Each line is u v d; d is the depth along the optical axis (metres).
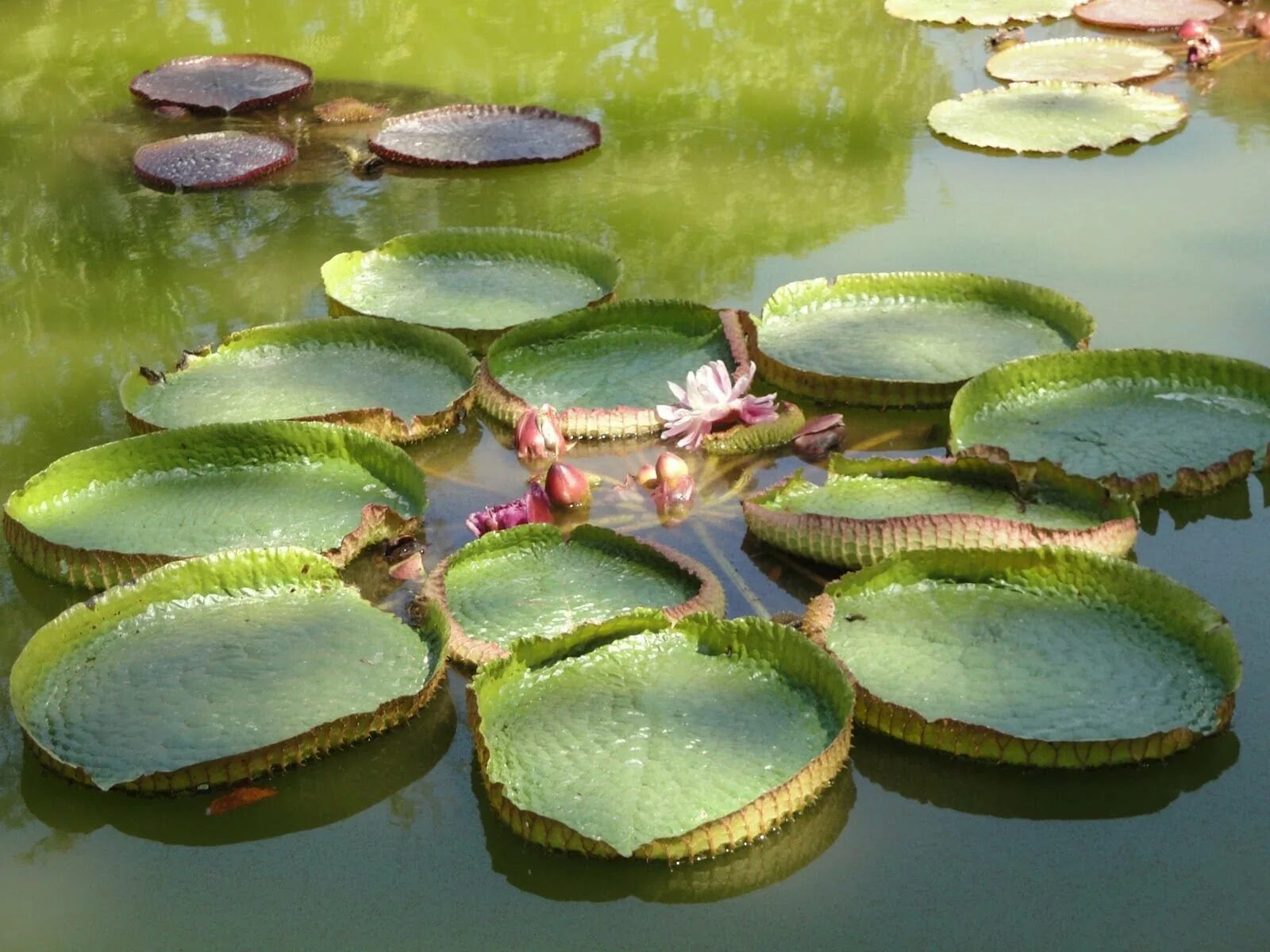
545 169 6.83
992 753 3.02
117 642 3.46
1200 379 4.39
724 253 5.76
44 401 4.81
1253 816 2.91
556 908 2.75
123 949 2.71
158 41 8.83
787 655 3.22
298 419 4.36
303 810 3.04
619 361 4.87
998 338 4.83
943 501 3.89
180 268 5.82
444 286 5.39
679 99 7.71
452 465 4.41
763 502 3.92
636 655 3.31
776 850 2.86
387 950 2.67
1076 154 6.81
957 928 2.67
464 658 3.36
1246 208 6.02
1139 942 2.62
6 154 7.14
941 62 8.23
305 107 7.70
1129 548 3.68
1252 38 8.47
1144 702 3.11
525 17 9.23
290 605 3.61
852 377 4.57
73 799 3.07
